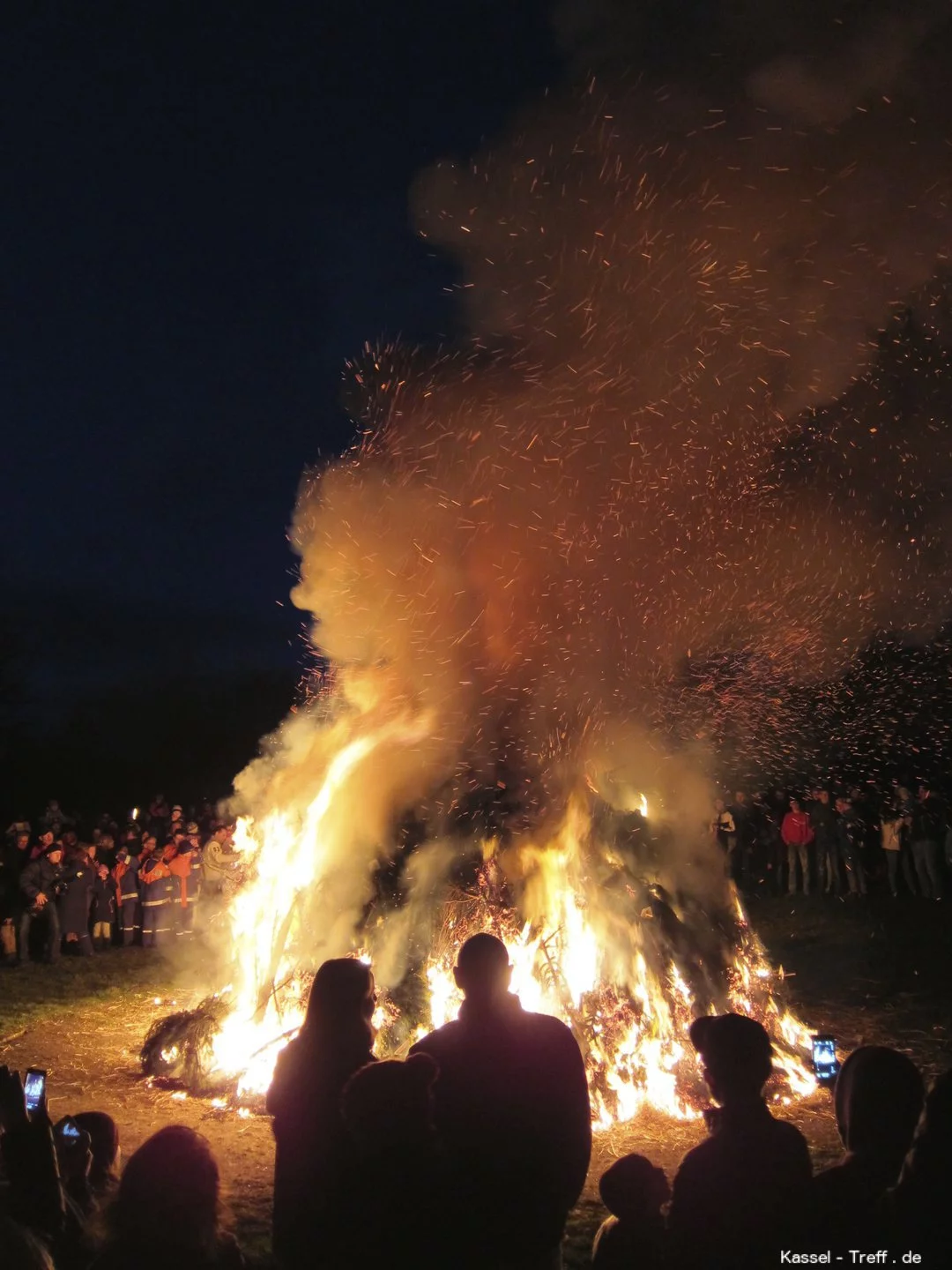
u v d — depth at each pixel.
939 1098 3.14
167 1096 9.29
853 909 18.55
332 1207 3.27
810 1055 9.80
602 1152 7.84
